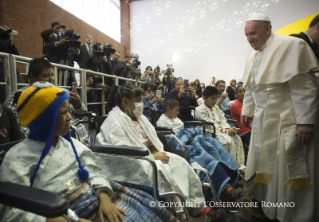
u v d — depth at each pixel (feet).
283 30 27.22
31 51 14.85
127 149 3.33
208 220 4.35
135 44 33.40
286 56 4.46
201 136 6.08
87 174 2.81
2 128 3.37
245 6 29.66
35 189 1.91
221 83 12.46
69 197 2.60
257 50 5.01
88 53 12.01
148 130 5.17
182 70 32.17
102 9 27.68
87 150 3.13
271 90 4.69
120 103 5.05
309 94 4.26
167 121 7.20
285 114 4.57
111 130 4.36
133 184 3.74
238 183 7.22
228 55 30.60
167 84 19.47
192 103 13.20
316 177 4.52
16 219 2.10
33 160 2.50
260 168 4.79
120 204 3.01
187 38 31.89
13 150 2.52
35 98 2.41
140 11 33.17
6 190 1.87
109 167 3.95
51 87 2.54
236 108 9.25
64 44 8.56
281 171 4.56
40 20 15.74
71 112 5.79
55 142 2.78
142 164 3.77
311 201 4.40
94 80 9.10
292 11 27.32
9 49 6.93
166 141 5.65
